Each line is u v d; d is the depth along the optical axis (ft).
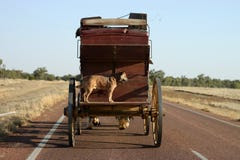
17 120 59.62
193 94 246.27
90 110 40.83
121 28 42.29
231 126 62.95
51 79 529.04
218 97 224.53
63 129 53.72
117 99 41.16
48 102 103.65
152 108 41.52
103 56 40.75
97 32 41.04
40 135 48.01
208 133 52.54
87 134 49.32
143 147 40.29
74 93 40.63
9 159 33.71
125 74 40.98
